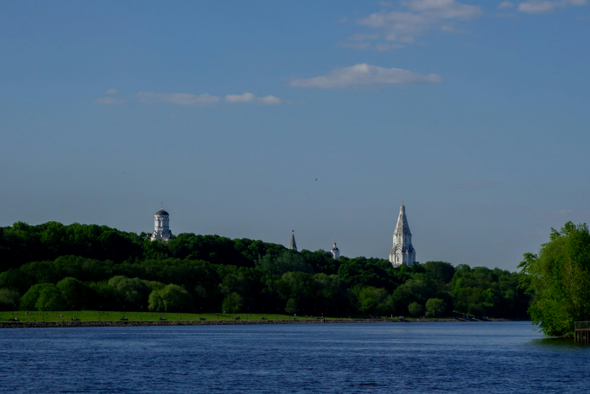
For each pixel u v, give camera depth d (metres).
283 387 113.12
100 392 107.44
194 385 114.25
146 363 142.75
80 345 183.62
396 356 163.25
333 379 122.31
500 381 120.06
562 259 175.88
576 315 173.38
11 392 107.12
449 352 174.50
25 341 196.38
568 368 135.50
